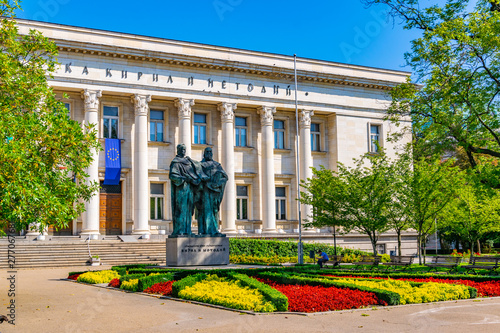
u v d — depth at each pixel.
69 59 44.41
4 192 15.39
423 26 30.12
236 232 49.66
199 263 24.73
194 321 13.16
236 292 16.47
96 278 23.48
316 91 54.47
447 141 29.25
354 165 55.22
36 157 17.70
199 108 50.72
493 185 28.17
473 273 27.41
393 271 28.22
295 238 50.97
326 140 56.31
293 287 17.81
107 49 45.03
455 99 28.67
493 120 28.91
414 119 31.39
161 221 48.06
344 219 38.16
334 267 34.16
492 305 16.16
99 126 46.88
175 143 49.41
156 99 48.75
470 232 49.09
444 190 37.62
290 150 54.53
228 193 49.53
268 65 51.31
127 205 47.31
